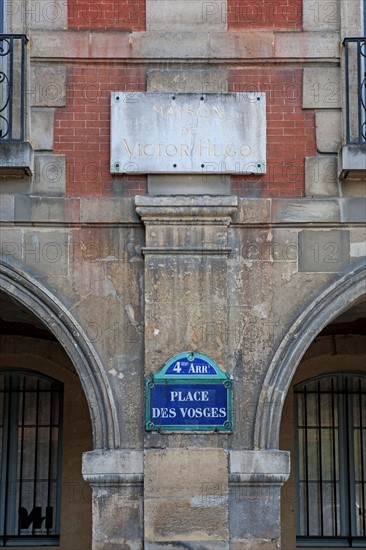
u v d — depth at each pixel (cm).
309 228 904
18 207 898
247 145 911
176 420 869
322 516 1123
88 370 880
